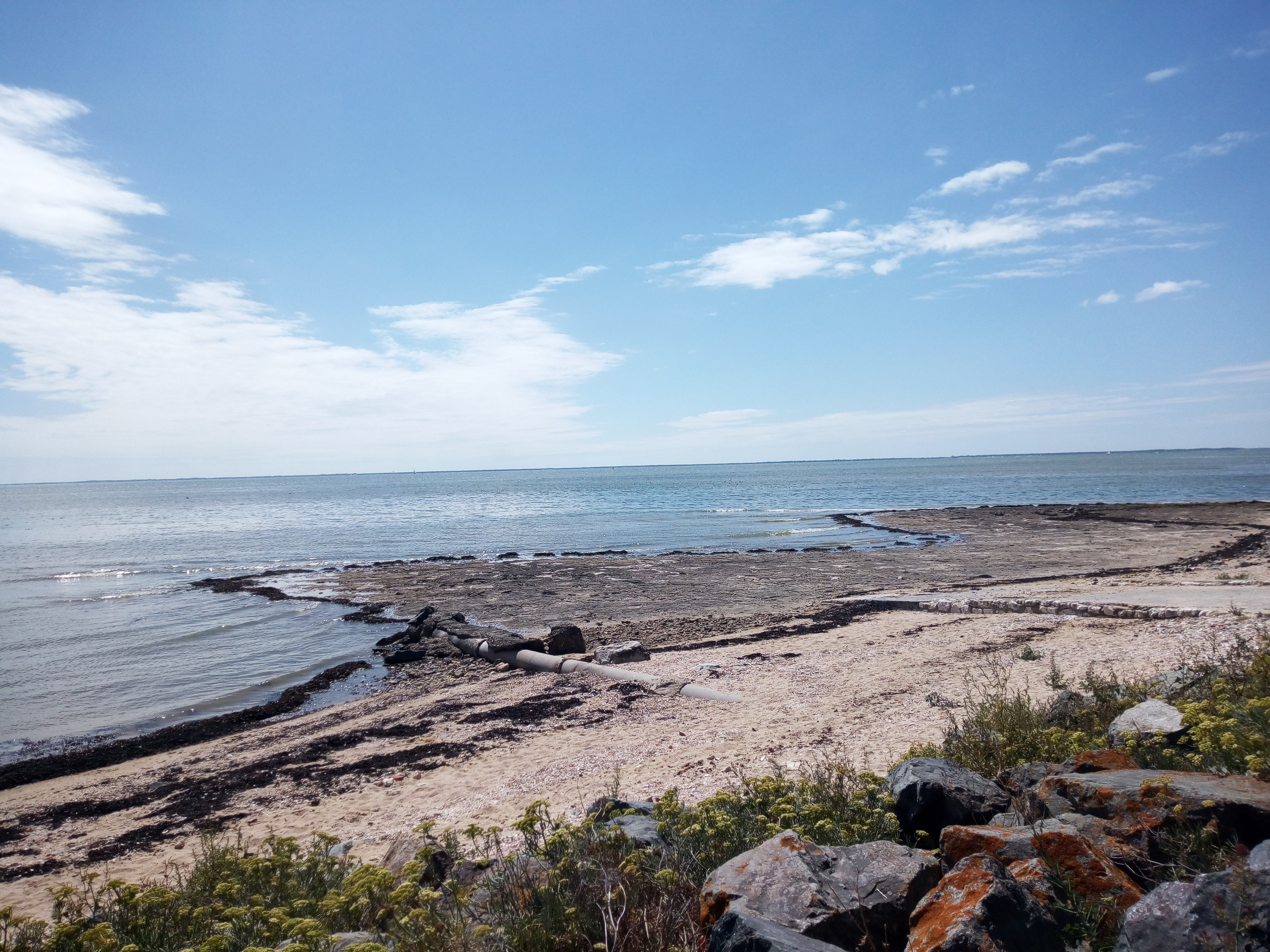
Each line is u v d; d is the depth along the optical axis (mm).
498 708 15359
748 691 14398
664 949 3953
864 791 5660
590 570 36406
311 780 12297
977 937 3139
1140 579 24844
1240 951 2719
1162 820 4082
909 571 32594
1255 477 119625
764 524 62281
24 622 28078
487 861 5969
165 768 13867
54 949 4980
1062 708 9094
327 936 4484
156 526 81312
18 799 12766
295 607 30344
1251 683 7676
